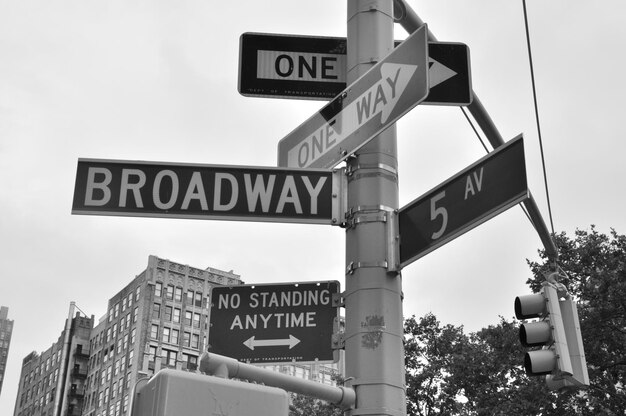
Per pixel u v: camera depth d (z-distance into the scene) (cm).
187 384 295
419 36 547
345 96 611
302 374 9281
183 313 12162
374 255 566
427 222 560
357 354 539
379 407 518
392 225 577
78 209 582
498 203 519
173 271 12356
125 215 584
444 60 657
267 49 691
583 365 618
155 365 11594
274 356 629
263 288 658
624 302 2948
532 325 619
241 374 436
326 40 696
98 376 12694
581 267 3114
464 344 3550
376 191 586
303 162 633
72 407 12962
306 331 632
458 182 552
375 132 565
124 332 12250
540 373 607
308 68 687
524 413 2866
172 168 602
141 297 12006
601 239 3189
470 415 3303
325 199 596
